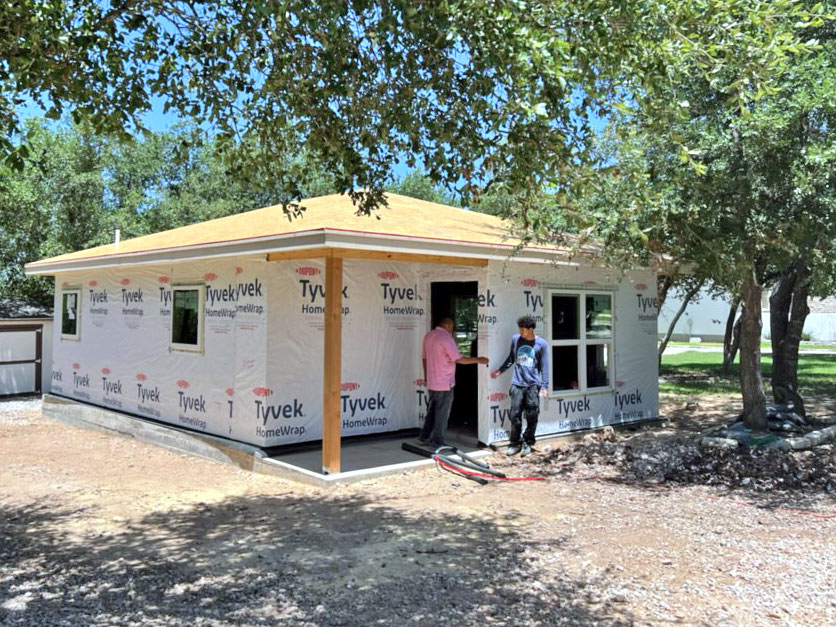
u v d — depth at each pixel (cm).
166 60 642
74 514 704
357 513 683
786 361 1143
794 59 793
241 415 955
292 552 566
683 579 492
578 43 520
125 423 1190
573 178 598
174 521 671
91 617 436
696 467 851
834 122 779
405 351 1089
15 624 424
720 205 802
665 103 611
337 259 802
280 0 506
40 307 1948
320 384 982
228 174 692
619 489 775
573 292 1070
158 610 447
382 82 604
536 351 944
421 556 550
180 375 1084
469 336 1177
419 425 1098
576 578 496
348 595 470
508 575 504
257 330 928
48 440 1184
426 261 888
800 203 776
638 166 773
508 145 564
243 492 791
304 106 634
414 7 496
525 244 884
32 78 565
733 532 607
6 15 498
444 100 580
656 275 1216
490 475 830
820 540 581
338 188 652
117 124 638
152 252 1037
